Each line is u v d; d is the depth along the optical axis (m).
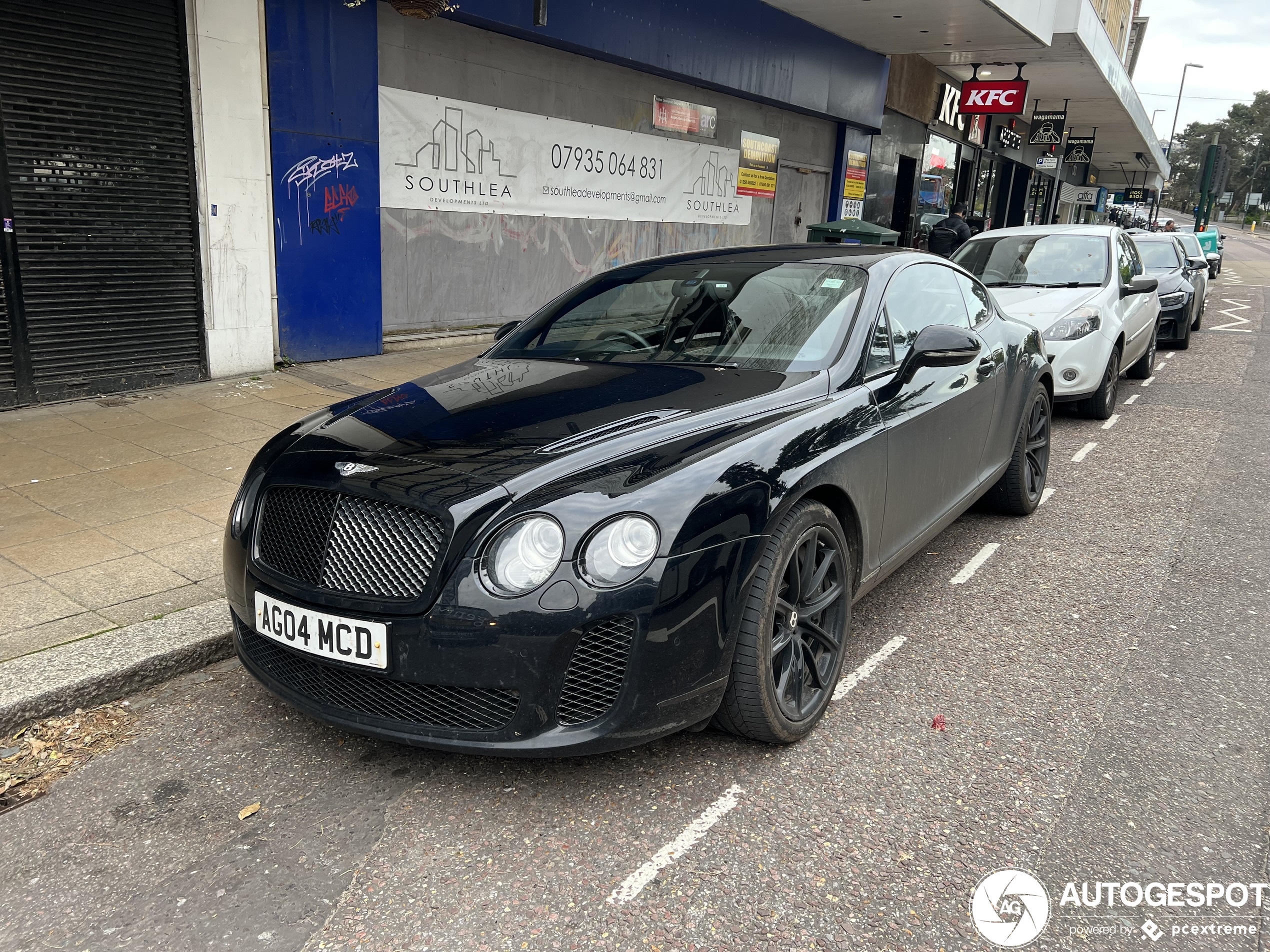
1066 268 8.47
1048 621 4.01
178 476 5.38
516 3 9.11
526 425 2.91
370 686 2.61
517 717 2.46
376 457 2.75
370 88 8.37
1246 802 2.75
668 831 2.56
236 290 7.67
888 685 3.41
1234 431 7.86
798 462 2.87
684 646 2.52
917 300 4.09
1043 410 5.52
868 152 17.47
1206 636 3.88
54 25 6.29
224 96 7.29
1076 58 18.47
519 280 10.53
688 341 3.65
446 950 2.13
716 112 13.14
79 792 2.74
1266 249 71.62
